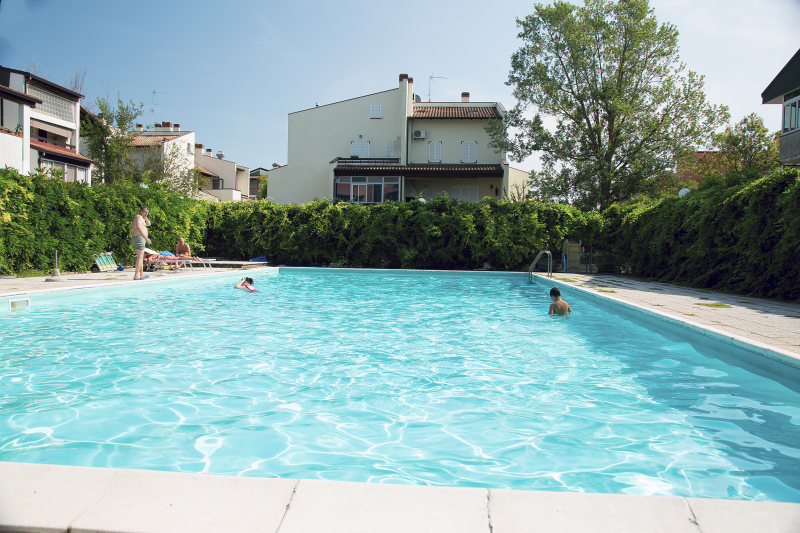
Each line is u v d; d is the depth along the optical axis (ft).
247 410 12.45
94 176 105.40
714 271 38.04
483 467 9.34
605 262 63.16
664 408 12.77
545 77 85.35
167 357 17.65
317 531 5.43
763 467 9.36
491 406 12.94
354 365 17.11
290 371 16.20
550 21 84.48
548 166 89.20
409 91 106.83
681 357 18.44
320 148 109.29
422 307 31.78
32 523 5.47
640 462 9.57
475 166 102.27
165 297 33.86
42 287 30.04
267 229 66.39
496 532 5.44
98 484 6.31
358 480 8.71
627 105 78.43
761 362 15.55
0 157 63.46
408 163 106.63
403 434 11.01
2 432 10.73
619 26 81.25
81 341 19.88
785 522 5.65
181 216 59.11
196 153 150.20
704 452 10.05
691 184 63.57
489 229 62.39
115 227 48.65
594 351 19.51
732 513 5.82
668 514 5.82
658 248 47.73
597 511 5.88
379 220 64.54
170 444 10.23
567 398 13.62
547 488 8.47
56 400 12.92
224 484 6.39
